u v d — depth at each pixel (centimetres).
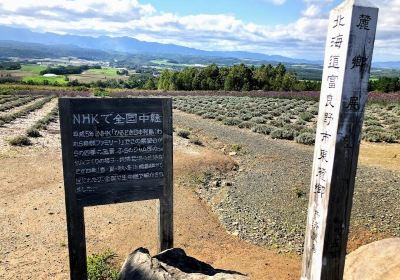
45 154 1562
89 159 509
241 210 974
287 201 1008
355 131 414
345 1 394
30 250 704
